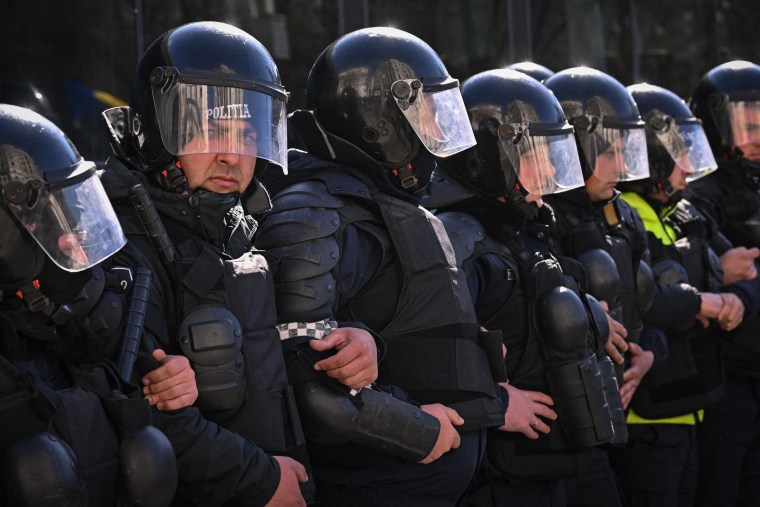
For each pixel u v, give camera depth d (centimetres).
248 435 337
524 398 450
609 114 537
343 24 702
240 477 320
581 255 518
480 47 767
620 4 838
